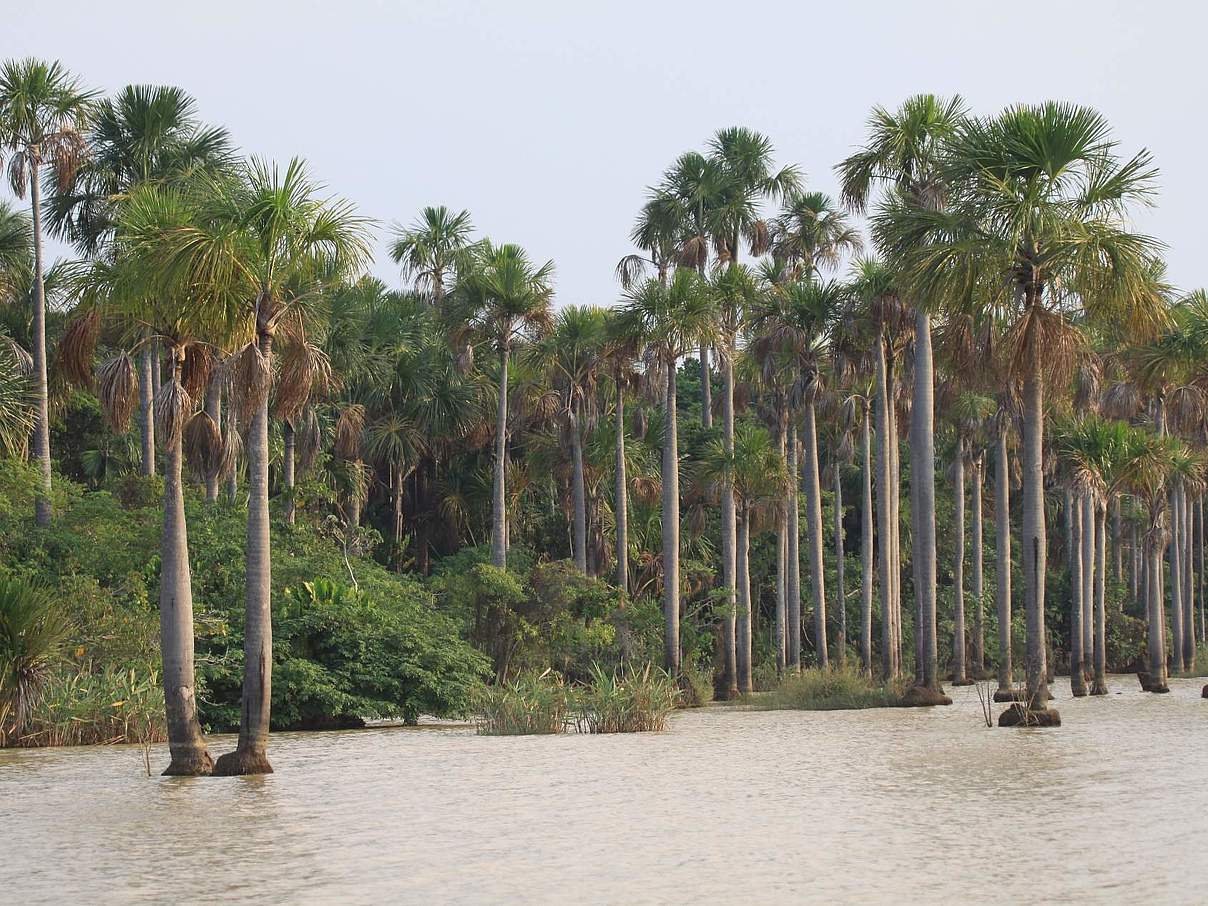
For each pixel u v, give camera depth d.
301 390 29.42
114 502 53.09
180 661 29.09
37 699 36.75
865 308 60.22
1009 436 59.97
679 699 55.31
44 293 57.66
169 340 28.69
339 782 28.09
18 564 46.50
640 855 18.61
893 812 22.06
